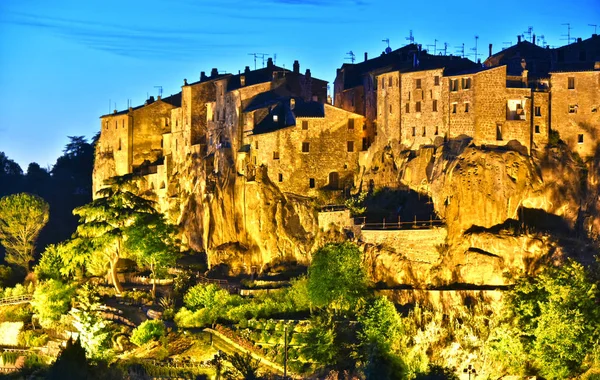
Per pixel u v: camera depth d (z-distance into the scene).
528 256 152.88
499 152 158.62
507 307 144.00
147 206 186.75
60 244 193.38
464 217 156.62
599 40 175.75
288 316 155.38
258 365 142.25
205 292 162.38
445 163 161.62
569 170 159.50
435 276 155.88
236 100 187.75
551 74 162.88
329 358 140.88
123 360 148.12
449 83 165.38
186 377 140.62
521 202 158.00
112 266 181.25
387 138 173.62
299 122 178.75
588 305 138.25
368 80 182.00
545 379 137.75
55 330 174.12
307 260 172.62
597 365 136.88
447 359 142.25
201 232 190.75
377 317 143.25
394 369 136.75
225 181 184.75
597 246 153.00
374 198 171.12
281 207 176.88
